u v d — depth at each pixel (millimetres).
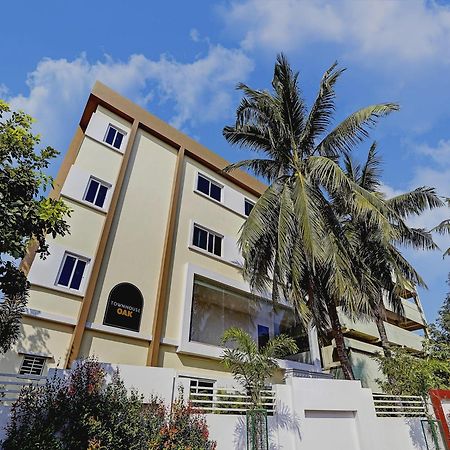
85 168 12477
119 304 11062
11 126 6129
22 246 5500
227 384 11938
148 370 7531
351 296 10367
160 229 13602
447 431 9836
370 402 9680
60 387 6309
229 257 15719
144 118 15250
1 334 6828
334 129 12891
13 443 5129
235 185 18500
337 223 12742
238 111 13930
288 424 8375
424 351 17578
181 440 6434
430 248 16016
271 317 15938
